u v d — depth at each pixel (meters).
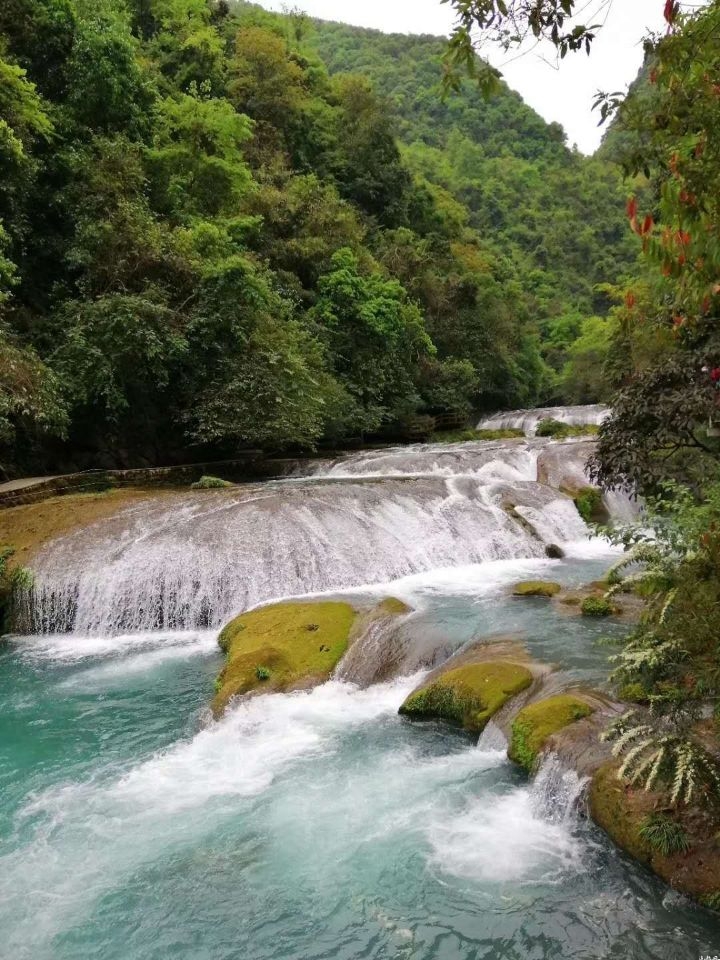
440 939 4.12
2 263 13.48
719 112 2.98
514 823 5.13
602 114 3.28
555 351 58.75
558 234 84.88
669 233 2.98
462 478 15.21
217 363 17.94
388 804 5.50
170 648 9.38
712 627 4.07
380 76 116.94
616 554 12.77
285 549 10.87
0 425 13.30
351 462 18.84
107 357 15.83
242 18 41.12
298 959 4.05
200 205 23.17
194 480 17.16
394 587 10.75
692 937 3.92
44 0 18.20
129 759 6.48
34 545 11.06
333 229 29.12
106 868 4.89
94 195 17.52
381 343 27.03
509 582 10.96
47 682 8.31
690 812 4.41
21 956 4.13
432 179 71.19
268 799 5.69
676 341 6.55
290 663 7.86
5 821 5.53
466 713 6.54
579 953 3.94
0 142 14.65
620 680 4.84
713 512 5.28
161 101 23.56
